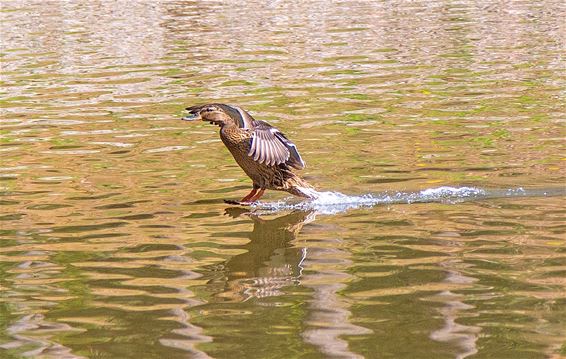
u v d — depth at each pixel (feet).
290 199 43.60
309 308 29.53
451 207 41.19
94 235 37.96
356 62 81.92
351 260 34.24
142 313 29.35
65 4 118.11
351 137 55.72
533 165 48.16
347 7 114.73
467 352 25.91
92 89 72.18
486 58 82.74
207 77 76.28
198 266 33.99
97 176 47.91
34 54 87.45
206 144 54.80
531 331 27.22
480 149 51.98
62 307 29.96
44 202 43.11
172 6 115.75
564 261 33.22
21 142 55.83
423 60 82.43
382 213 40.65
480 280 31.55
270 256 34.94
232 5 116.98
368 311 29.09
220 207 42.42
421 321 28.17
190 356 26.04
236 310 29.48
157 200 43.47
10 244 36.76
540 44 88.99
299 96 68.39
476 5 115.85
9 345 26.96
